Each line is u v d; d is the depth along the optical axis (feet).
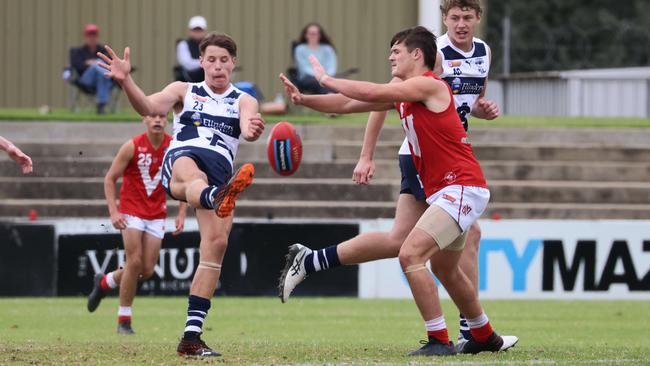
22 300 159.94
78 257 164.66
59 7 267.18
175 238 163.84
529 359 85.56
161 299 161.17
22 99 267.18
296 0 270.26
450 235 84.38
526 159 204.74
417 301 86.53
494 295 166.30
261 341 108.06
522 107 304.71
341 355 87.20
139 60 268.00
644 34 411.95
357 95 83.46
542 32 392.27
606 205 191.21
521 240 166.40
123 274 121.19
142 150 121.19
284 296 89.30
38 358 83.30
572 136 212.43
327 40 224.74
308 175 193.98
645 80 292.20
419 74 86.33
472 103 96.63
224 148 88.33
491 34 326.03
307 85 221.66
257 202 184.65
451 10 94.63
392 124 214.69
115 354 86.17
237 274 165.37
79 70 221.87
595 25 427.33
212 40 88.48
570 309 152.87
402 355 87.51
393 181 192.65
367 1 270.87
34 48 267.18
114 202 121.29
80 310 147.23
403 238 89.81
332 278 167.32
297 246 89.40
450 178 84.64
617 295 167.43
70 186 186.80
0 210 180.24
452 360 83.35
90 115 215.51
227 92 88.79
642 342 112.16
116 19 267.80
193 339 85.30
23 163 90.22
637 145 212.43
